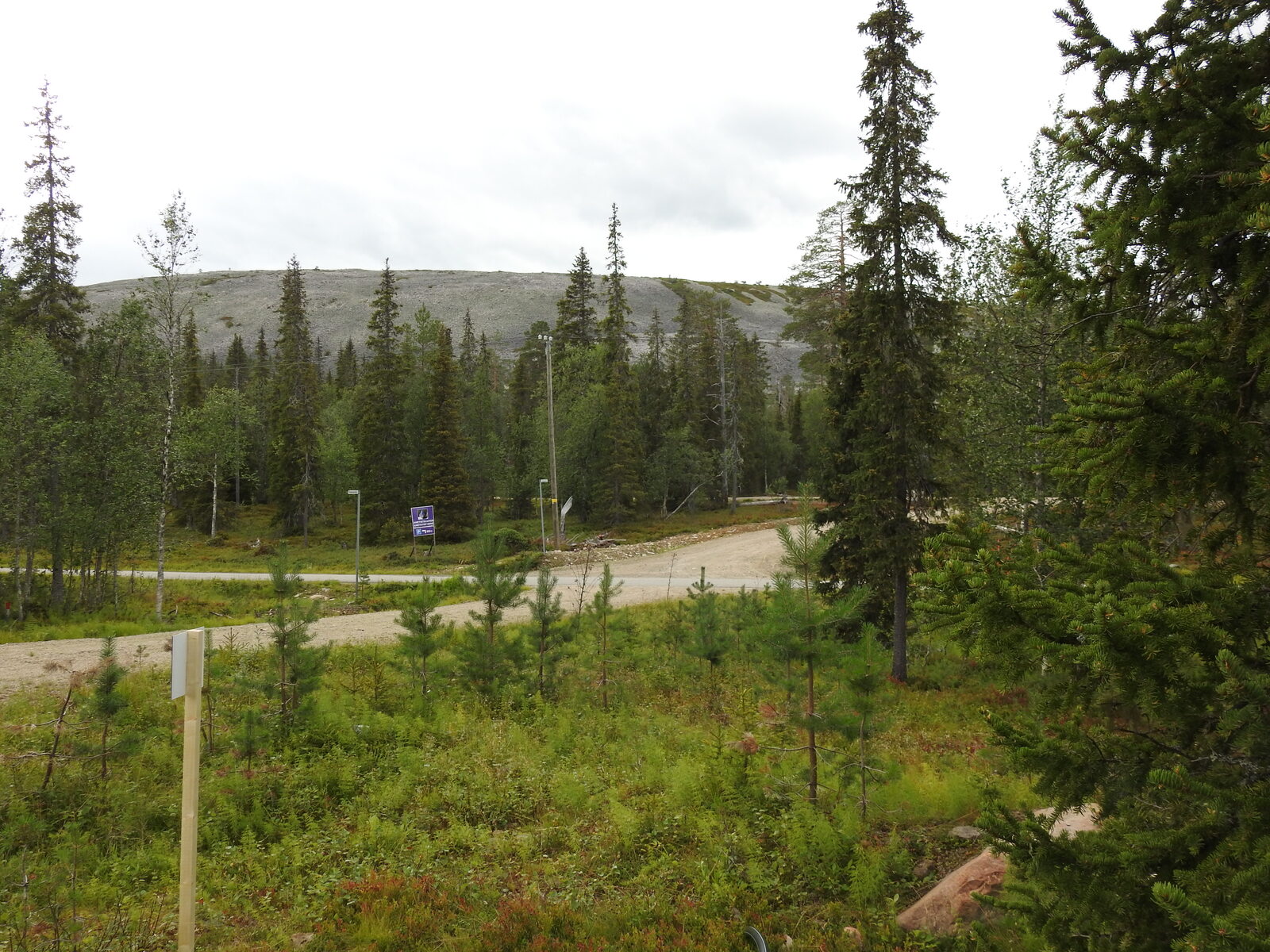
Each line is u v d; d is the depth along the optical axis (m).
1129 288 4.38
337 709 12.75
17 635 23.75
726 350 69.88
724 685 16.95
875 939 6.46
